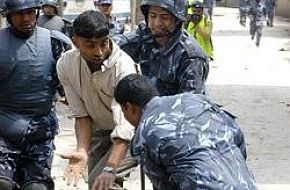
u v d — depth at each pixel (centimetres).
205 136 317
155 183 329
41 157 487
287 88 1452
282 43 2400
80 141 446
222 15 3731
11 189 469
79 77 439
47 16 871
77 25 413
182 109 325
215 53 2070
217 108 335
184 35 452
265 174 799
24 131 478
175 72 450
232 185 306
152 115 326
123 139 415
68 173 408
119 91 346
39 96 479
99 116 452
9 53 470
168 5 440
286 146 939
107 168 409
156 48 458
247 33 2756
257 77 1600
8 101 479
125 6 1577
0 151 473
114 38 471
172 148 313
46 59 476
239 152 323
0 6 467
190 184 307
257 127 1062
